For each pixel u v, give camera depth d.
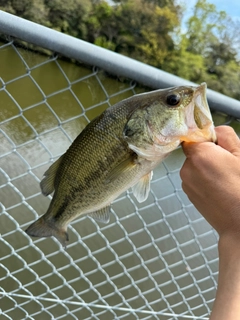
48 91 7.28
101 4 20.67
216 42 23.95
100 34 21.34
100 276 4.23
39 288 3.91
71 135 6.15
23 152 6.04
